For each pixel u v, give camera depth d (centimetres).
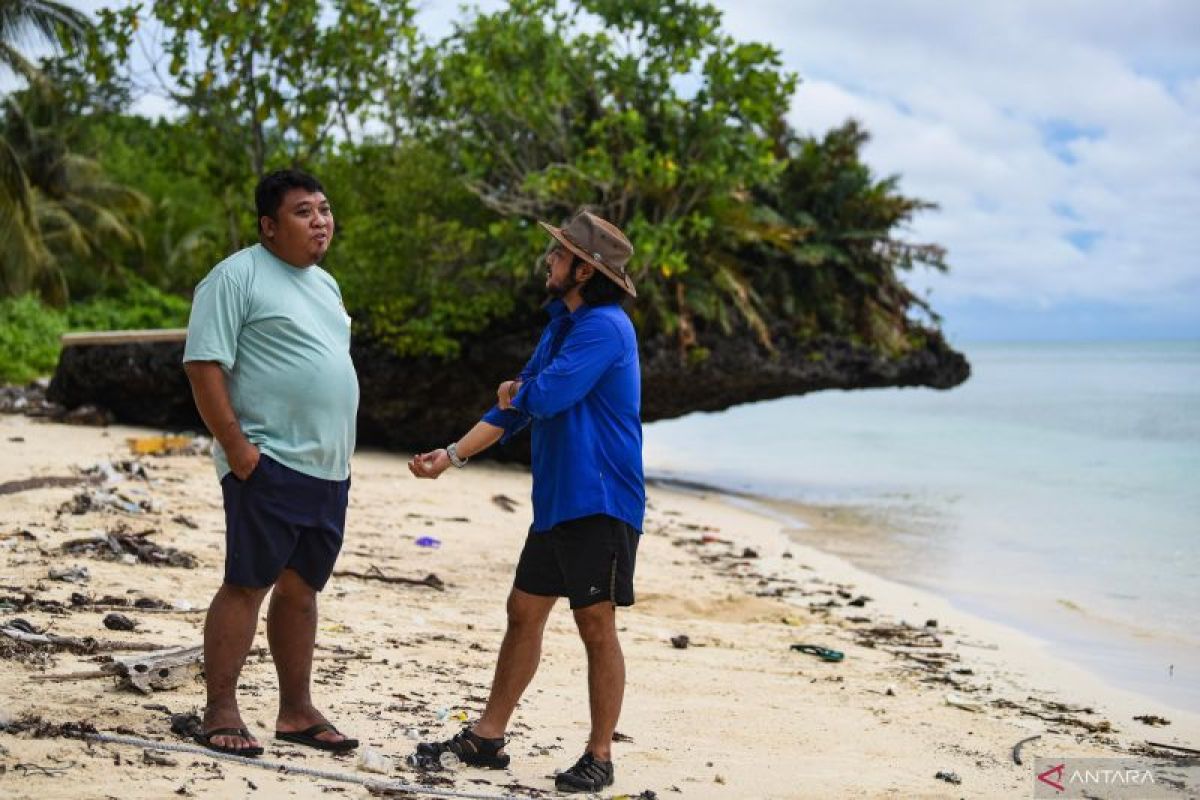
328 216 419
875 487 1911
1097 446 2656
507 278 1719
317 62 1689
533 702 564
